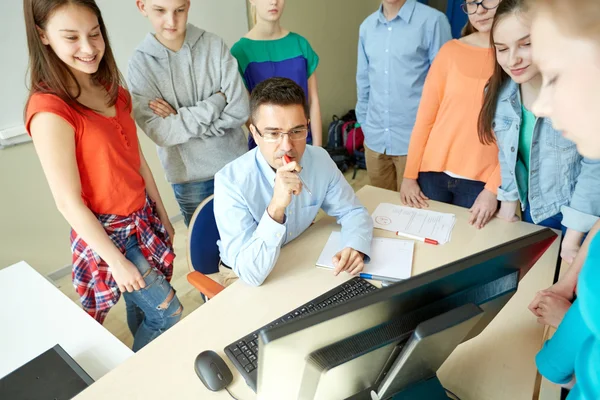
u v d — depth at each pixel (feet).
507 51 3.79
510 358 3.10
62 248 8.55
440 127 5.62
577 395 2.08
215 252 5.10
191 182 6.41
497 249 2.23
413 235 4.63
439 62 5.52
